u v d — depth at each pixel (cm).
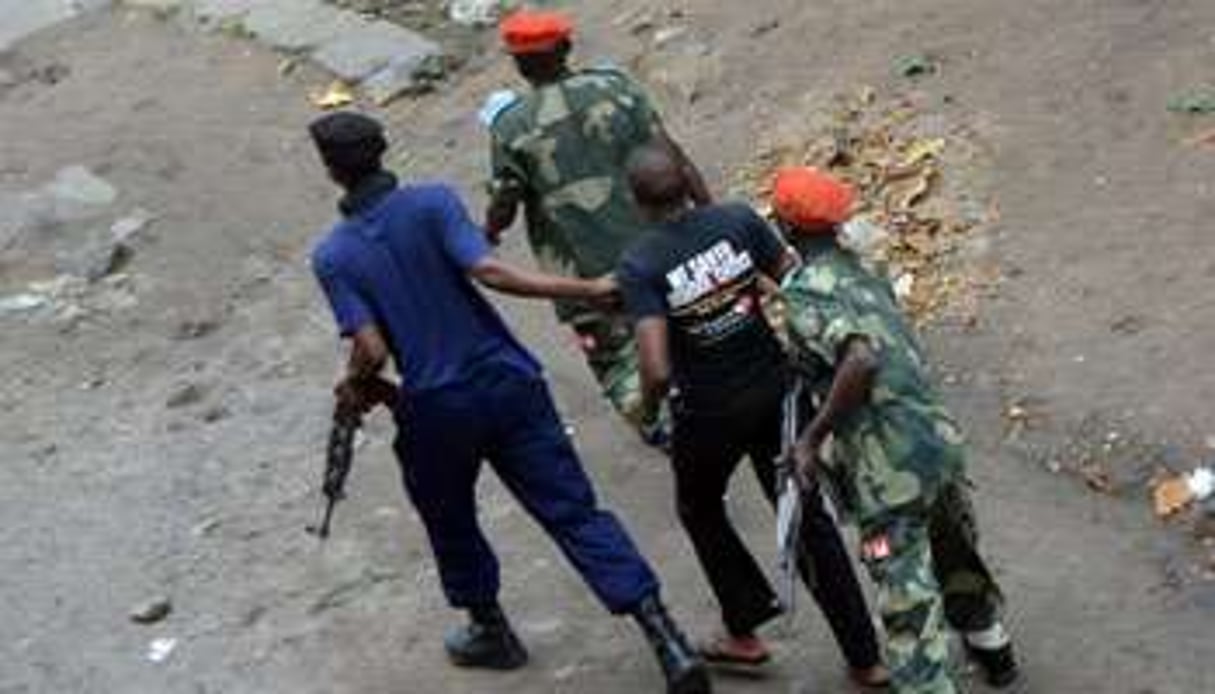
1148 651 1028
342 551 1246
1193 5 1517
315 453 1366
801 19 1669
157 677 1156
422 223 1000
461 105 1745
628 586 1012
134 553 1288
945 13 1606
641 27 1741
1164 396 1198
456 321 1005
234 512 1313
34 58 2012
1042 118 1462
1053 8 1566
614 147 1157
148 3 2055
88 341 1563
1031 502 1163
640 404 1137
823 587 1000
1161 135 1408
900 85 1543
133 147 1806
